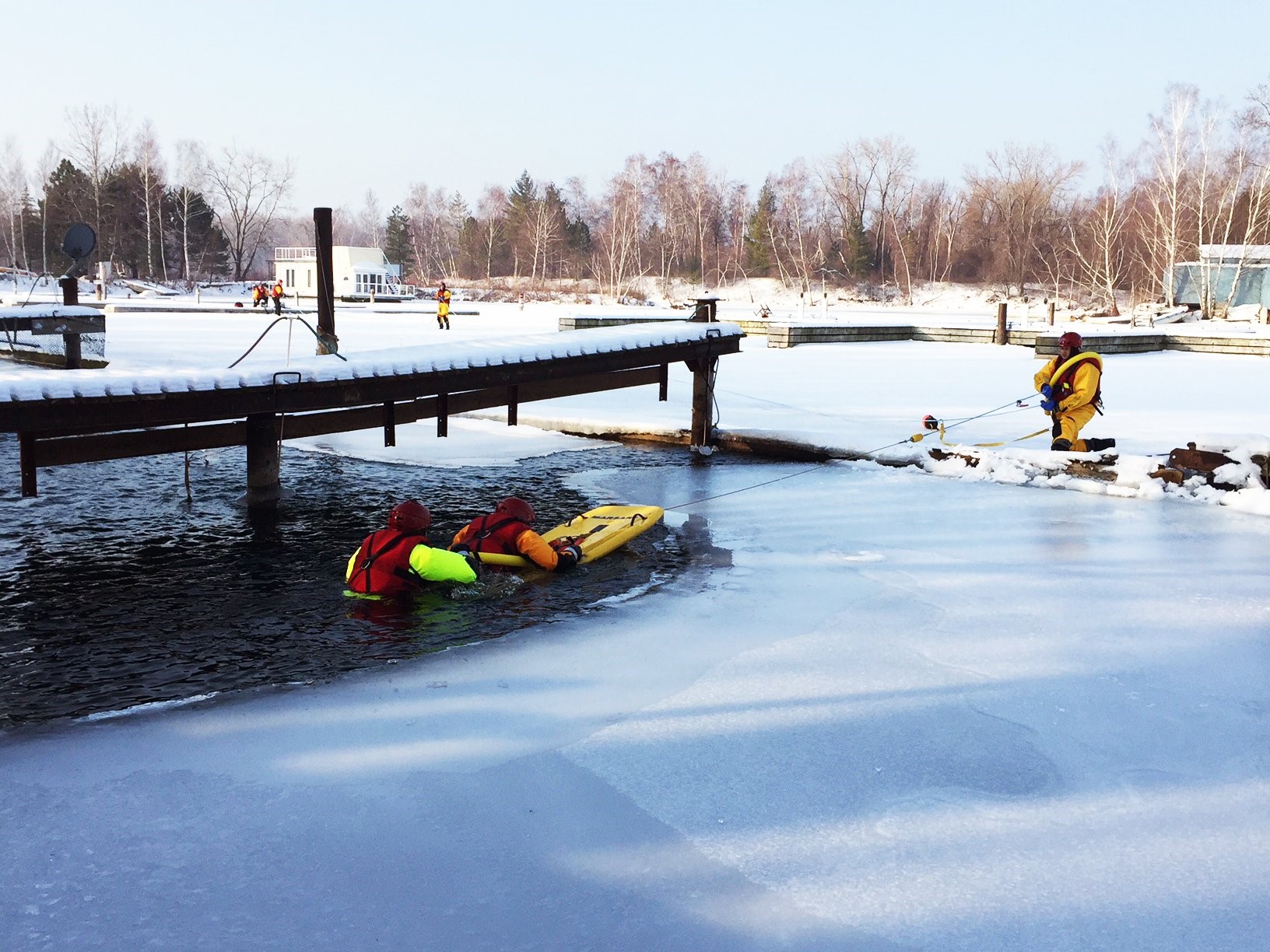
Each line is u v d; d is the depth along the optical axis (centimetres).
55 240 8412
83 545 734
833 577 660
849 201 9031
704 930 286
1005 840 335
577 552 684
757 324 3098
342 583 650
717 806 358
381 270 6900
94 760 393
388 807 355
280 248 7325
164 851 326
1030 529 789
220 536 765
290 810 353
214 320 3575
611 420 1262
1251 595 616
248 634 550
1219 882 310
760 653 518
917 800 362
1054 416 1019
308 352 2045
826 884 309
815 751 402
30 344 1578
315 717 436
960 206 8950
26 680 482
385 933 284
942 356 2447
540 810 354
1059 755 399
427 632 553
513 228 10769
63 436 749
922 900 301
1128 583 645
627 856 325
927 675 485
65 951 275
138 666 501
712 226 10350
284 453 1098
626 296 8056
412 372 866
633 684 475
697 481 984
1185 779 379
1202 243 5016
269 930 285
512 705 450
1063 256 7556
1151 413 1399
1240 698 457
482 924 289
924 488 949
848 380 1803
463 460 1086
